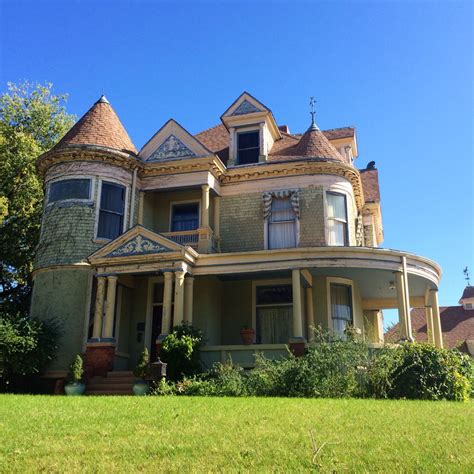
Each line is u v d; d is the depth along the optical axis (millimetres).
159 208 22328
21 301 28016
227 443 7082
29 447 6996
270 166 21375
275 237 20969
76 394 16375
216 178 21781
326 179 21094
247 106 22875
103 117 21875
